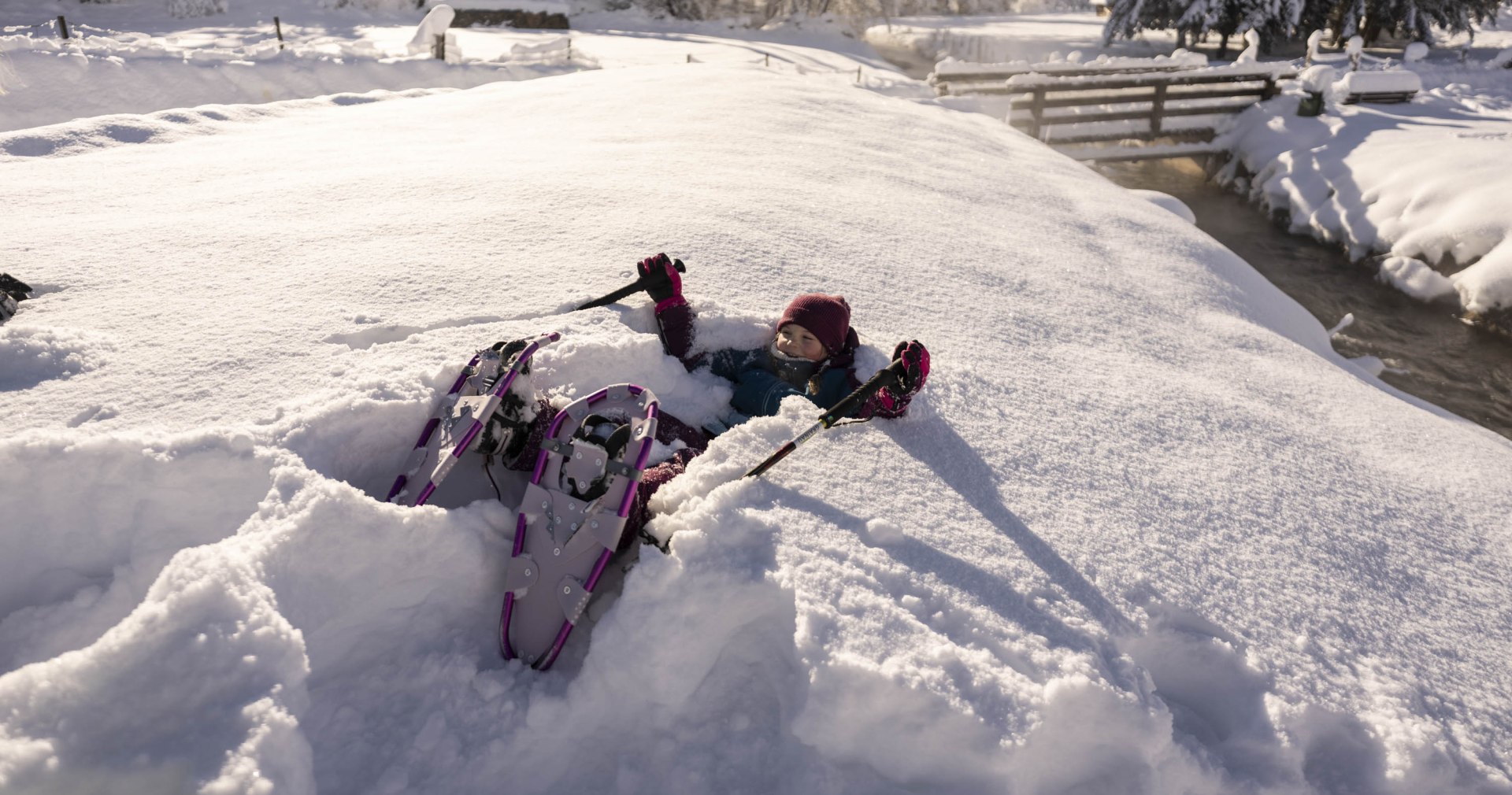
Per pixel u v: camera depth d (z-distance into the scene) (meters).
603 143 6.18
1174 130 14.38
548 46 15.73
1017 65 13.81
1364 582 2.64
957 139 8.32
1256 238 11.83
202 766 1.53
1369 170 11.61
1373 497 3.14
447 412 2.49
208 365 2.66
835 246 4.40
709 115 7.34
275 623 1.77
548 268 3.59
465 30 21.59
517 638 2.15
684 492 2.41
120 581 2.03
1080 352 3.88
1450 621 2.56
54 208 4.17
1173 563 2.51
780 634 2.09
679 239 4.05
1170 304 4.83
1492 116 13.30
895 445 2.80
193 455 2.15
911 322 3.75
